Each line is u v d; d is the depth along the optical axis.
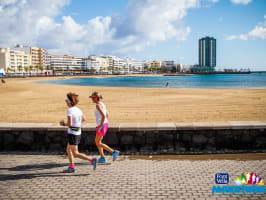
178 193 3.72
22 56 142.25
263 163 5.04
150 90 31.91
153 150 6.10
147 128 6.04
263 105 15.64
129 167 4.91
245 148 6.12
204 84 57.16
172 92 28.05
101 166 4.98
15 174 4.57
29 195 3.71
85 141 6.16
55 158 5.58
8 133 6.26
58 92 29.92
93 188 3.93
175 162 5.20
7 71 127.06
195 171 4.63
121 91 30.70
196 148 6.10
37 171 4.72
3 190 3.89
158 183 4.08
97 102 5.07
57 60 180.62
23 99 21.62
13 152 6.10
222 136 6.09
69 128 4.66
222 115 11.95
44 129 6.17
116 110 14.12
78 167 4.94
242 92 26.95
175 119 10.99
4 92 30.56
